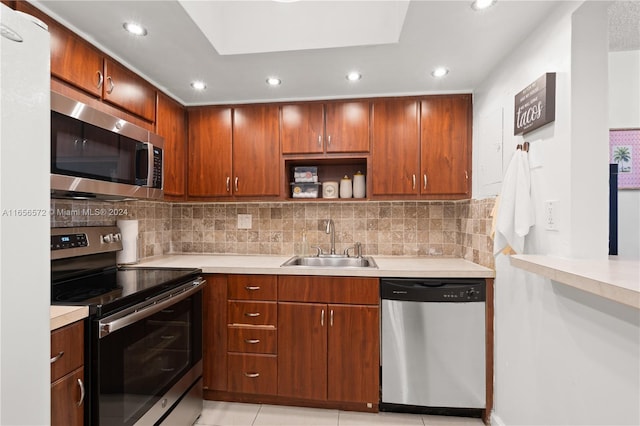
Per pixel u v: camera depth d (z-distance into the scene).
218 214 2.79
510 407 1.70
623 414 0.94
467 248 2.37
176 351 1.75
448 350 1.93
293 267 2.04
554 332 1.30
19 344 0.73
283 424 1.90
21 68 0.73
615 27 1.67
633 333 0.90
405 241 2.60
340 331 2.00
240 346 2.08
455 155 2.29
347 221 2.65
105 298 1.33
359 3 1.67
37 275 0.77
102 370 1.21
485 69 1.95
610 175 1.42
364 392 1.98
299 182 2.55
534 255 1.39
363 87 2.23
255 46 1.75
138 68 1.93
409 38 1.61
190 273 1.93
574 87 1.25
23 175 0.74
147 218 2.50
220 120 2.49
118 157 1.64
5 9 0.70
